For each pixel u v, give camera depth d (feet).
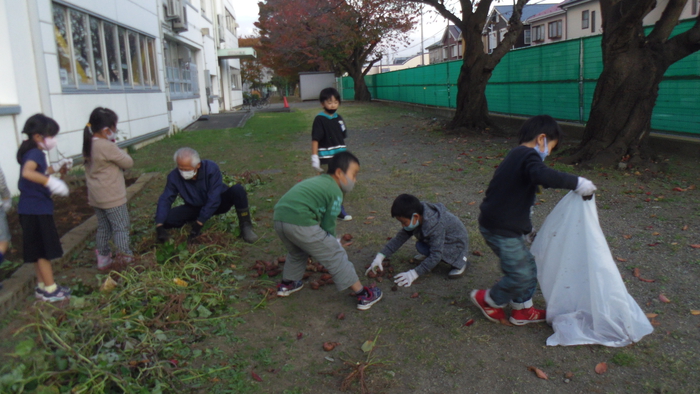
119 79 38.09
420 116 63.16
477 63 41.60
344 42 94.73
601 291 10.47
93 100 32.58
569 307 11.13
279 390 9.55
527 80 41.86
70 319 10.94
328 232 12.40
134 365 9.62
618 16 24.93
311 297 13.41
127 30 40.11
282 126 57.26
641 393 9.09
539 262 11.38
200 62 78.48
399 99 85.35
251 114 80.33
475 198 21.74
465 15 41.32
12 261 15.25
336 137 18.94
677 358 9.99
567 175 9.38
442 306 12.66
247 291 13.76
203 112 81.00
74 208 21.39
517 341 10.94
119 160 14.19
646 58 24.67
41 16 26.37
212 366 10.27
